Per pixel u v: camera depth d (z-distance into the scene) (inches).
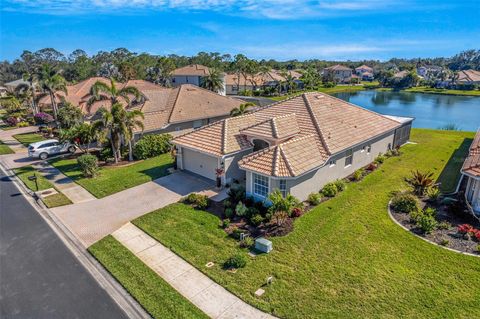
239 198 773.3
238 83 3681.1
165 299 470.9
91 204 793.6
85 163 964.0
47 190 884.0
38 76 1656.0
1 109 2452.0
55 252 598.2
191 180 930.7
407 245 588.7
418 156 1143.6
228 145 884.0
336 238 615.5
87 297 483.5
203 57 5241.1
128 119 1093.1
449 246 582.6
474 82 4456.2
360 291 477.7
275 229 645.3
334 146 857.5
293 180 719.1
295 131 899.4
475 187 692.1
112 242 622.2
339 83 5423.2
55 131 1524.4
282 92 3690.9
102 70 4613.7
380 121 1141.1
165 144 1218.6
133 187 890.7
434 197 746.2
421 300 458.9
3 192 884.0
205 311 448.1
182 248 596.4
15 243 629.6
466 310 440.5
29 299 481.4
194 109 1446.9
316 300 461.4
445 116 2475.4
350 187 864.9
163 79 3767.2
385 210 724.0
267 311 443.8
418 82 4726.9
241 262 535.8
